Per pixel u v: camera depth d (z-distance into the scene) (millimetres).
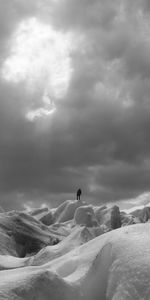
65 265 17344
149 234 15539
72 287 14703
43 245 48625
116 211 71000
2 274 18078
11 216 52219
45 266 18422
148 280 13070
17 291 13547
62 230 54625
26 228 50375
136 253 14211
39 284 13984
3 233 47875
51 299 13992
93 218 53094
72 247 28359
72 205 74625
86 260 16812
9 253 44969
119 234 15961
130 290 13180
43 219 74500
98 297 14602
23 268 18547
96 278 14961
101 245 17234
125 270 13836
